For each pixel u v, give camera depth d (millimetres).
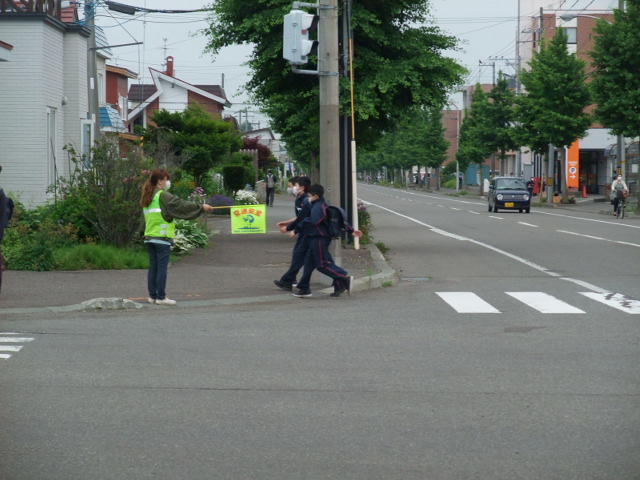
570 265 19375
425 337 10375
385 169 166875
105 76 46438
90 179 18656
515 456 5824
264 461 5727
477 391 7633
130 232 18703
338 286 14359
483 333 10664
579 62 57031
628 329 10930
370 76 22125
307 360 8969
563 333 10648
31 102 24203
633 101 43375
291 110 24703
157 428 6477
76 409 6984
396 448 6004
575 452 5906
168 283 15445
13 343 9797
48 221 18406
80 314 12102
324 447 6027
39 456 5816
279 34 22109
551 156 57594
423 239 27516
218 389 7688
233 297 13859
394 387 7785
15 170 24312
